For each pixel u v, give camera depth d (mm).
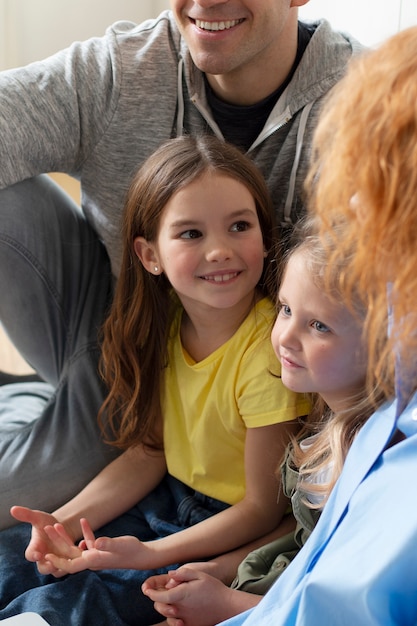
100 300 1517
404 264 668
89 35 2752
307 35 1415
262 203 1256
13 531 1322
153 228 1251
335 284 953
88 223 1534
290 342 1022
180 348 1340
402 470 767
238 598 1113
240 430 1272
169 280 1272
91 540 1189
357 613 732
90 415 1438
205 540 1215
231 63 1310
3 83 1371
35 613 1057
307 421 1224
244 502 1256
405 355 741
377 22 1747
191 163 1210
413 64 656
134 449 1396
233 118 1418
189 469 1348
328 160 705
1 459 1404
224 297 1205
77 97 1396
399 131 646
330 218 833
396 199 652
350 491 837
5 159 1351
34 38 2688
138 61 1413
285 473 1176
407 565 708
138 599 1201
